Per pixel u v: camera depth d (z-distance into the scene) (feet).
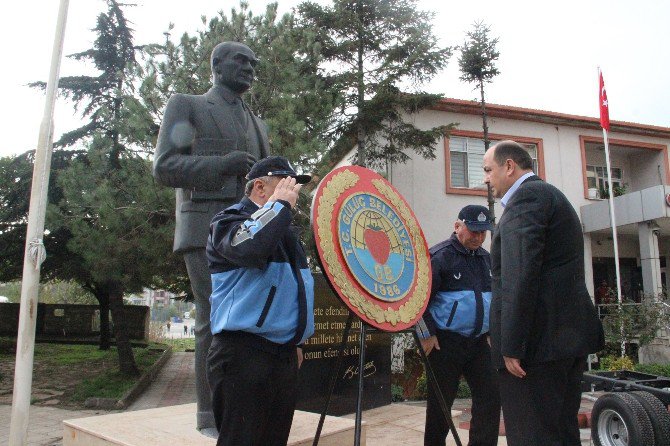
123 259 31.50
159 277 40.93
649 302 43.65
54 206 31.99
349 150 49.14
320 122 34.50
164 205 30.99
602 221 51.98
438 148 49.08
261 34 33.24
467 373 13.01
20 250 55.42
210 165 11.98
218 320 7.76
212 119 12.73
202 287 12.28
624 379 20.18
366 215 9.82
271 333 7.73
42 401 32.63
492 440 12.64
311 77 37.32
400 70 42.39
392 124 45.39
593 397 25.39
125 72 33.19
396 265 10.02
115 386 36.78
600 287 55.31
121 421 12.66
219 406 7.77
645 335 41.04
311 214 8.86
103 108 39.60
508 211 8.78
